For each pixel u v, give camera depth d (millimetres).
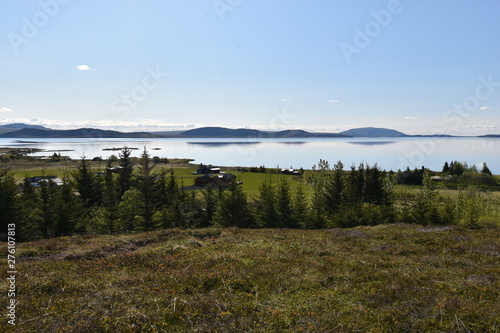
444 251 17359
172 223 45750
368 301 10422
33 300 10320
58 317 9078
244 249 18250
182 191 63375
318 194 58875
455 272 13289
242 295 11008
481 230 25062
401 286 11562
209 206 52156
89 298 10430
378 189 61906
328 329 8586
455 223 38531
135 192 55375
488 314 8844
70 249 18062
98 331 8367
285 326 8828
